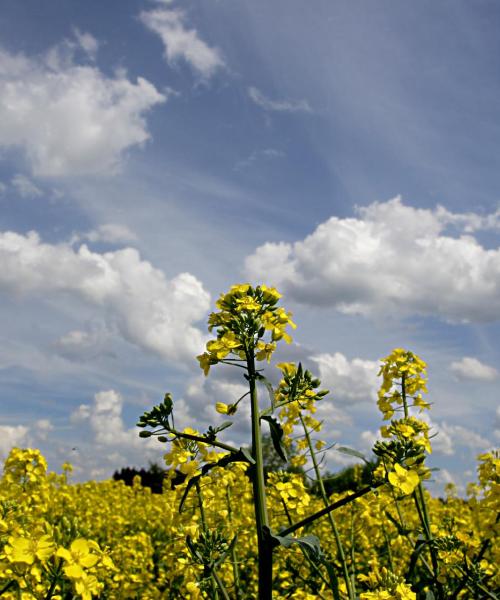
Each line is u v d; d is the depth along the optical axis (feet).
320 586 2.96
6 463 3.21
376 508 2.89
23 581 1.90
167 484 2.65
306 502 2.75
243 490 2.91
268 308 1.97
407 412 2.86
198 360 1.93
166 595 3.17
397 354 2.93
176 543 2.53
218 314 1.95
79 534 2.11
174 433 1.81
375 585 2.58
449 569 2.54
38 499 3.19
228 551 2.30
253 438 1.79
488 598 2.42
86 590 1.71
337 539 2.57
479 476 2.45
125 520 6.59
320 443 2.79
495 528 2.33
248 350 1.88
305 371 1.99
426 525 2.60
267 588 1.67
